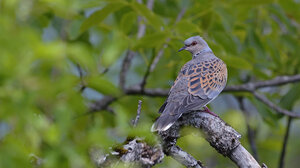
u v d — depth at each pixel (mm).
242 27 14469
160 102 14523
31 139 6164
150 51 14852
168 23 14133
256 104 13906
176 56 14117
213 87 10594
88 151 6828
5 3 6746
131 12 11352
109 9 11141
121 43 6863
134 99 14453
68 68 6840
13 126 6160
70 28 11570
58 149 6117
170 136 8141
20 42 6105
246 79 16828
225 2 12773
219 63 11320
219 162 13555
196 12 12883
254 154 14711
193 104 9852
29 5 7051
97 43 13945
